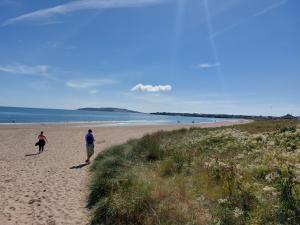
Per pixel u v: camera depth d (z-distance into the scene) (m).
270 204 7.18
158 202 8.17
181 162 12.73
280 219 6.55
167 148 16.92
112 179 10.15
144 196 8.17
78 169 15.63
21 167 15.95
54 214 8.91
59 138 32.53
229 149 15.45
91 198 9.88
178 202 8.23
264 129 22.91
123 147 18.70
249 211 7.27
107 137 35.94
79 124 67.25
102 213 8.21
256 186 8.70
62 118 107.38
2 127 46.56
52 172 14.80
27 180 13.02
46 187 11.88
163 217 7.43
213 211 7.59
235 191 8.28
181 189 9.13
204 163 12.03
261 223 6.61
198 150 16.20
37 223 8.27
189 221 7.23
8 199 10.30
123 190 8.88
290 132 17.20
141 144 18.92
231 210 7.42
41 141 21.92
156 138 22.55
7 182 12.59
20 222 8.34
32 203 9.91
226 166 10.52
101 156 16.84
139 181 9.41
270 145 15.03
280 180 7.99
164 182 9.95
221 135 19.66
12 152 21.50
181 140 21.41
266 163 11.22
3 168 15.50
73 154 21.23
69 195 10.79
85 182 12.63
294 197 7.05
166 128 55.72
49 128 48.00
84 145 26.86
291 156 11.76
